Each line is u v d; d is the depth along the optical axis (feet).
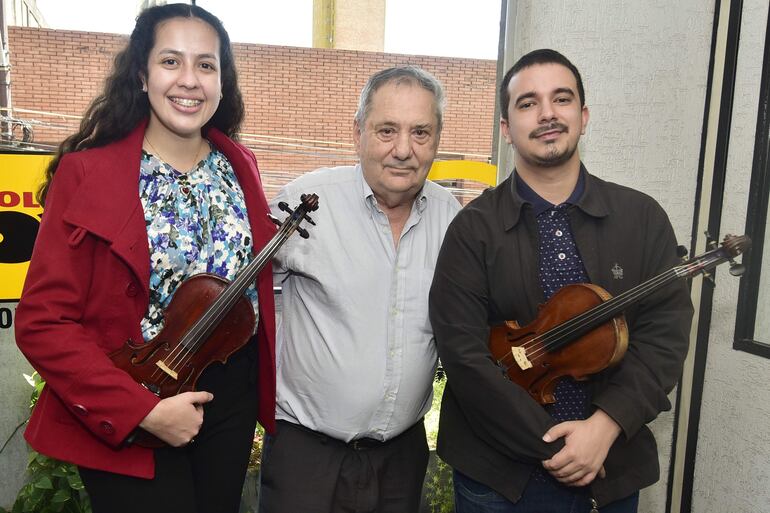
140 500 4.85
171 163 5.09
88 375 4.41
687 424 7.85
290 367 5.89
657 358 5.08
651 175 7.87
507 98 5.55
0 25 9.57
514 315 5.40
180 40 4.83
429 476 9.37
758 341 6.96
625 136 7.77
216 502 5.40
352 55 21.47
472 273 5.37
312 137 21.29
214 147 5.55
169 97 4.86
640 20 7.64
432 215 6.05
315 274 5.62
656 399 5.01
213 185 5.22
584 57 7.63
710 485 7.51
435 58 21.70
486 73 21.70
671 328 5.16
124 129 4.93
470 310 5.33
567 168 5.44
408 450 6.10
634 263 5.29
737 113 7.13
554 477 5.18
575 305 5.03
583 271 5.32
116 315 4.71
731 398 7.20
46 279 4.46
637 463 5.34
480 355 5.16
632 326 5.37
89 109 5.00
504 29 8.77
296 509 5.67
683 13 7.66
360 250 5.70
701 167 7.69
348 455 5.82
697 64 7.71
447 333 5.31
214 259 5.06
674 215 7.91
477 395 5.12
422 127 5.42
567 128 5.25
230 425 5.43
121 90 4.90
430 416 10.02
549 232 5.40
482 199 5.64
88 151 4.77
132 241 4.61
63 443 4.69
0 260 8.48
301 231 5.28
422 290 5.81
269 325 5.45
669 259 5.28
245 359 5.52
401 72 5.54
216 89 5.05
